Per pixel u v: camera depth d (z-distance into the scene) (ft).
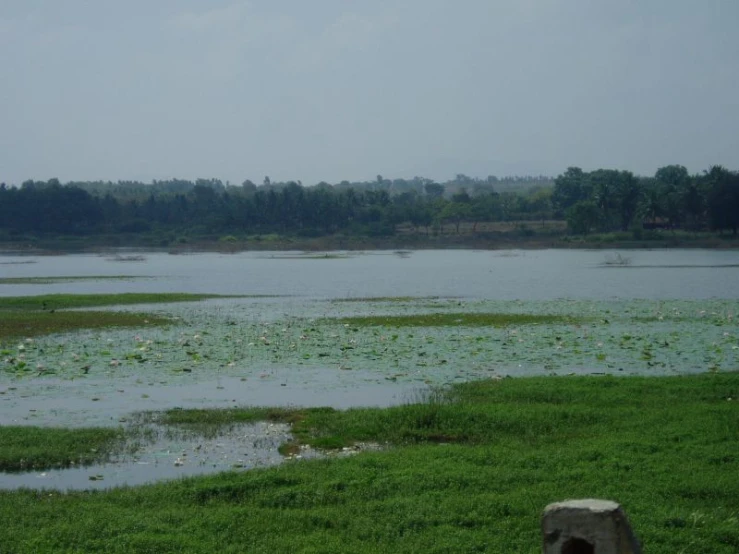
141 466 45.93
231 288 191.62
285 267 297.33
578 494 36.76
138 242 489.67
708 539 31.81
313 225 515.50
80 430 53.21
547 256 364.58
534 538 32.17
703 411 52.85
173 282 215.31
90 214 506.07
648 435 47.09
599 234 453.58
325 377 72.64
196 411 59.36
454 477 39.73
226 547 32.01
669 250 392.47
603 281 202.49
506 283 199.00
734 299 146.92
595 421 51.75
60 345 91.97
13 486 42.19
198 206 547.90
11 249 463.01
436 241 477.77
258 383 70.49
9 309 133.69
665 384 62.64
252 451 48.80
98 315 123.85
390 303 144.97
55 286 200.44
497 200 544.21
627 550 21.89
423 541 32.24
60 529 33.88
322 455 46.98
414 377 71.92
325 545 32.04
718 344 88.02
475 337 95.14
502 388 62.54
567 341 91.20
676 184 476.13
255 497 38.09
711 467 40.86
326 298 158.81
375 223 508.12
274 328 106.11
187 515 35.73
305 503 37.37
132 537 32.83
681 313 120.67
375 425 52.37
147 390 67.92
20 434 51.88
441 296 161.07
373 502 36.73
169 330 105.50
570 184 532.32
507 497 36.58
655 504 35.47
